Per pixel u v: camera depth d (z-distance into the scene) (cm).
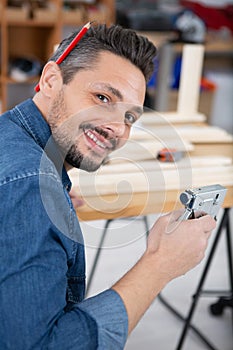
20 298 84
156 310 250
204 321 245
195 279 276
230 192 166
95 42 103
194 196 103
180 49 437
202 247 103
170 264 100
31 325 84
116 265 268
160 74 423
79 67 102
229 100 593
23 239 85
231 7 512
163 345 226
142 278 98
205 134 223
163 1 502
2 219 85
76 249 102
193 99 254
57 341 86
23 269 85
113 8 431
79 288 111
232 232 317
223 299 245
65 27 443
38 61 434
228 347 228
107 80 101
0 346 85
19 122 105
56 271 87
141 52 103
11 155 91
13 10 394
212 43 478
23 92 441
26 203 86
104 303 93
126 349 221
